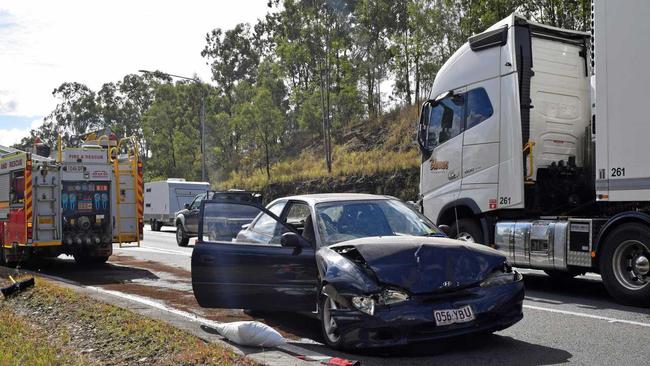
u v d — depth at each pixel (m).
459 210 11.80
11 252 15.09
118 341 6.75
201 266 8.00
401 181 33.59
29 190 14.27
